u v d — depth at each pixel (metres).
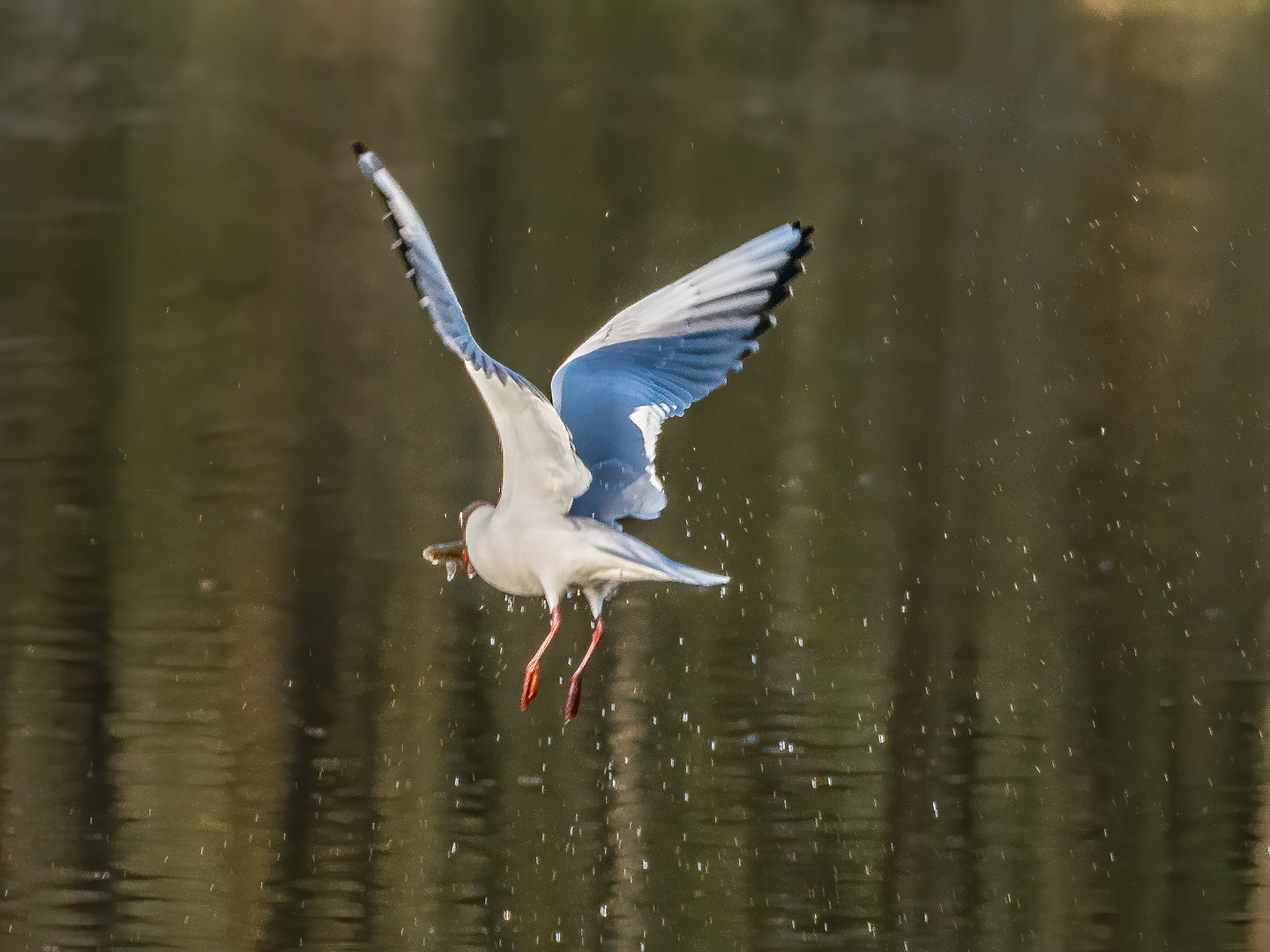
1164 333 19.75
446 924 9.18
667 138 26.98
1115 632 12.86
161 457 16.06
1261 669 12.30
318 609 12.98
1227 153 26.50
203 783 10.52
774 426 17.05
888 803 10.45
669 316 8.11
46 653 12.15
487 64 30.67
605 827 10.12
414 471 15.84
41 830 9.92
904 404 17.69
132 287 20.77
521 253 21.86
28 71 29.38
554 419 7.52
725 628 12.82
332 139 26.53
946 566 14.03
